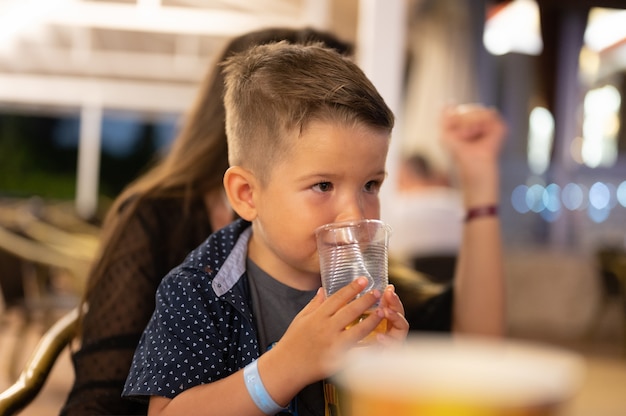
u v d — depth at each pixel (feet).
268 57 3.44
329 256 2.70
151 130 40.65
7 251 13.73
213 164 4.76
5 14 25.16
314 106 3.13
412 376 0.66
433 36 24.30
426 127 23.58
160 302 3.36
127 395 3.14
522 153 28.50
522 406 0.62
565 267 23.75
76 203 39.88
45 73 32.65
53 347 4.26
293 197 3.19
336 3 16.57
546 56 28.32
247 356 3.31
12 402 3.90
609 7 25.32
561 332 23.52
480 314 4.58
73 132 41.65
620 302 22.90
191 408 2.87
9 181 41.45
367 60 11.25
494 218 4.72
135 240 4.55
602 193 28.68
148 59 31.35
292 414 3.32
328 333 2.51
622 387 11.94
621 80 28.96
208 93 4.85
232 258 3.50
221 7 16.61
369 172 3.18
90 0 18.75
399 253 12.28
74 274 13.92
